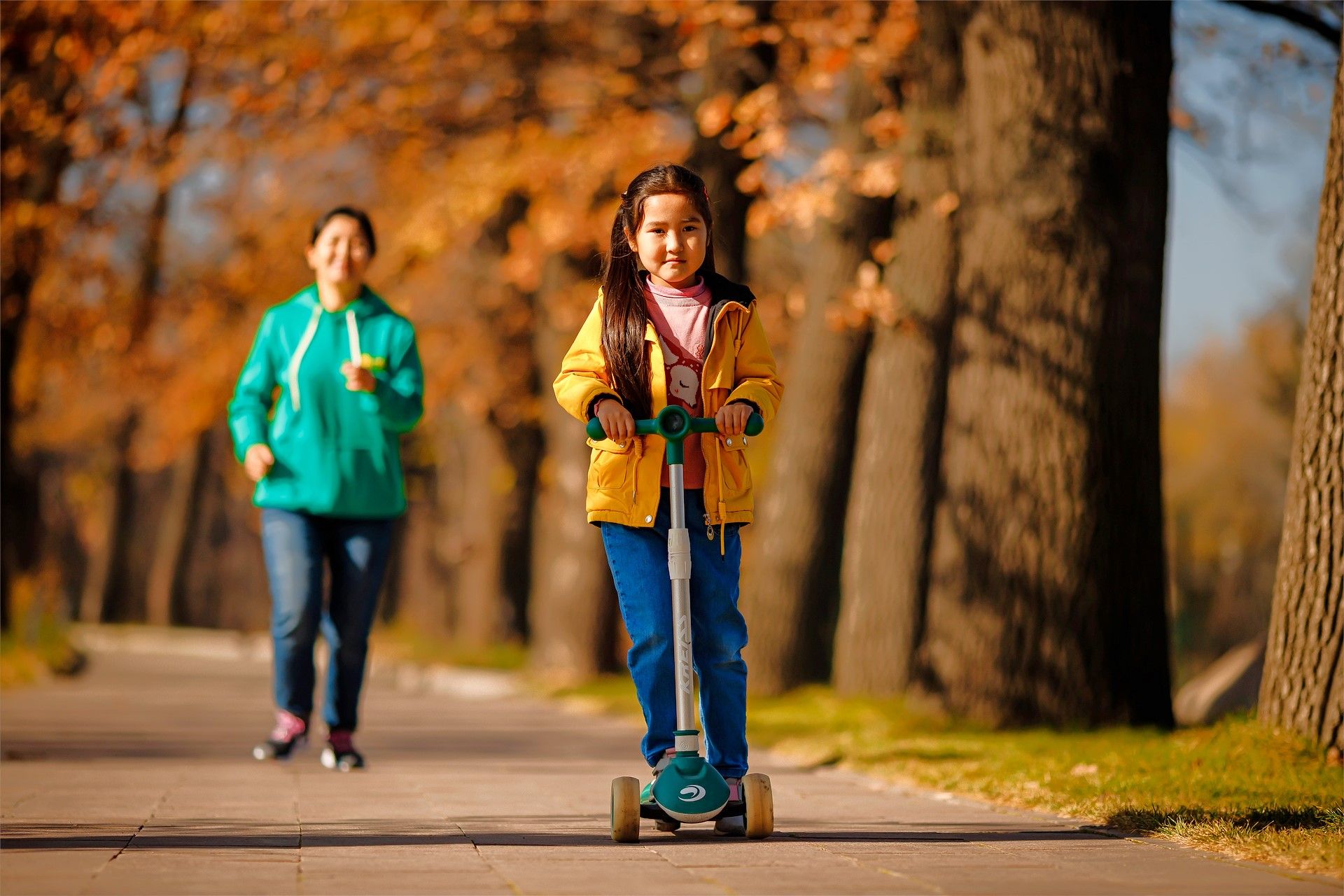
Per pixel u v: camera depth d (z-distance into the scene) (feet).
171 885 37.65
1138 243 87.76
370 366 75.00
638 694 49.57
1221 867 41.16
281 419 75.10
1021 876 39.65
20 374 233.55
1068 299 87.20
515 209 216.95
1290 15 103.45
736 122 145.89
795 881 38.58
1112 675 86.79
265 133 164.96
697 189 49.55
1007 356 88.33
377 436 75.31
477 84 168.55
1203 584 524.93
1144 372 88.22
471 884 38.09
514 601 283.59
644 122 156.46
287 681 76.02
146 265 216.54
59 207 168.25
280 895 36.32
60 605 350.64
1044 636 86.94
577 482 193.57
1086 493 86.94
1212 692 118.11
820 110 151.94
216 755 81.76
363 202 200.95
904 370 124.88
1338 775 59.98
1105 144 86.58
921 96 121.39
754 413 47.19
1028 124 87.35
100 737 92.79
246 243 217.15
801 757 85.10
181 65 161.99
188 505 447.83
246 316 228.63
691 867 41.29
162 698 147.43
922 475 124.98
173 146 164.35
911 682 123.85
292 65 155.94
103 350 231.91
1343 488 65.05
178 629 437.99
